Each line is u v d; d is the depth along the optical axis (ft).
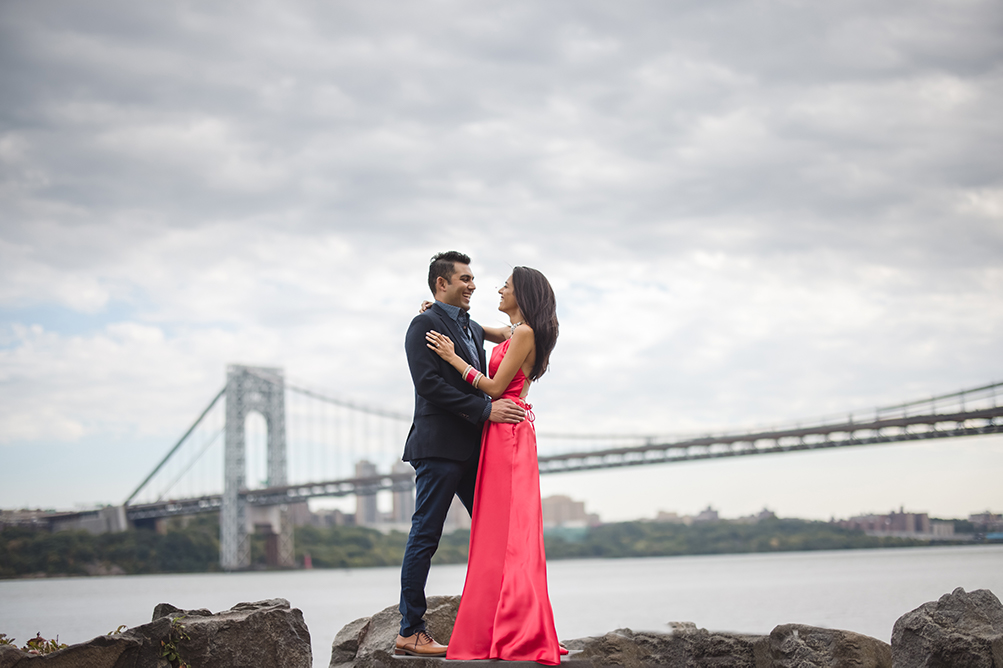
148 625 14.49
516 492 13.26
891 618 82.48
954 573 163.43
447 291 14.25
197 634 14.71
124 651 14.03
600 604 124.57
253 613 15.51
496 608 12.76
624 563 381.81
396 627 16.40
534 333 13.66
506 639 12.50
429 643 13.19
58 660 13.19
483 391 13.69
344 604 131.95
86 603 150.92
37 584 221.66
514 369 13.44
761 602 111.55
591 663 12.49
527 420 13.74
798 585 153.58
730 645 16.56
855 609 93.91
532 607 12.59
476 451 13.76
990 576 144.87
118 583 228.22
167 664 14.35
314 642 67.51
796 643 16.03
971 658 13.98
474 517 13.30
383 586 204.44
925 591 117.39
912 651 14.78
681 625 18.03
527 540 13.03
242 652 15.12
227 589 194.90
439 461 13.52
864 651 15.57
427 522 13.43
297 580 240.12
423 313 14.01
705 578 209.77
